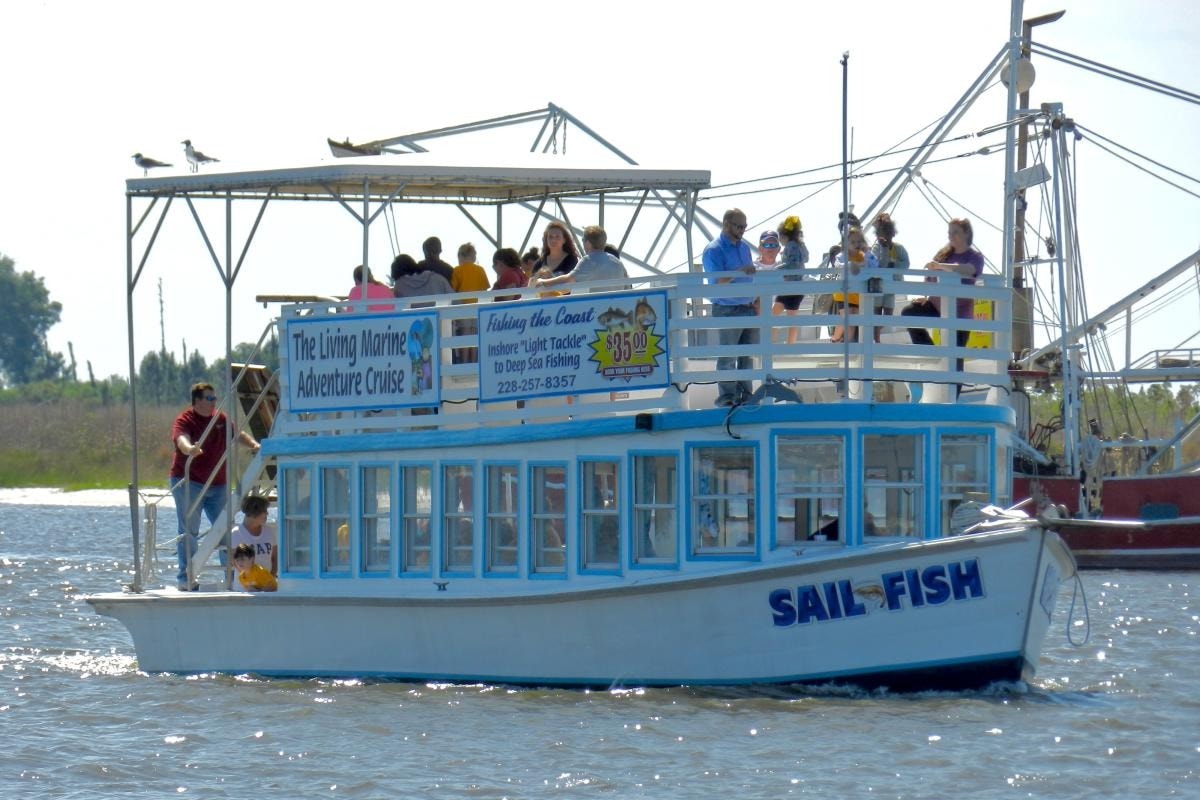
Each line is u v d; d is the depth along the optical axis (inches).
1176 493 5580.7
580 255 3186.5
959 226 2679.6
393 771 2121.1
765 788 2007.9
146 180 2888.8
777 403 2438.5
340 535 2780.5
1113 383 6446.9
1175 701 2551.7
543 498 2588.6
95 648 3417.8
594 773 2080.5
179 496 3048.7
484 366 2618.1
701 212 3117.6
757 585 2417.6
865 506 2460.6
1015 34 5733.3
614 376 2507.4
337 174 2696.9
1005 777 2057.1
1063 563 2466.8
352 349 2753.4
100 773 2155.5
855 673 2412.6
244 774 2137.1
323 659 2746.1
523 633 2566.4
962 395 2704.2
